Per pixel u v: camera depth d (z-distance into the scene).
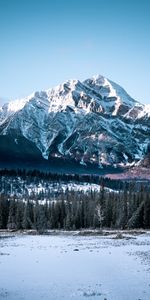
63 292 31.44
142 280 35.22
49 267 42.91
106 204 134.25
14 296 30.36
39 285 34.06
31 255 52.88
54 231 117.38
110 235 97.50
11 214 134.62
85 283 34.59
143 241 74.81
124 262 45.25
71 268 42.12
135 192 142.62
